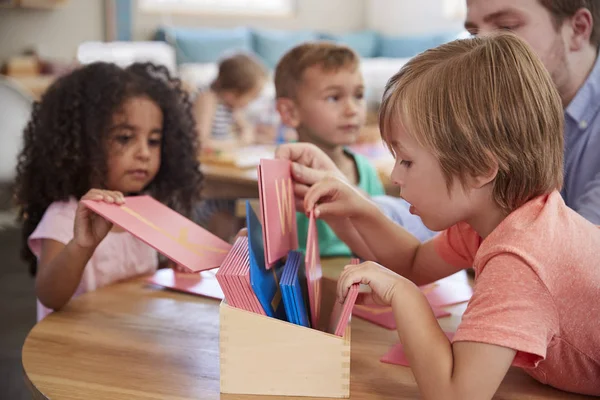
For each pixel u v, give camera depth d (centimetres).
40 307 139
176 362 91
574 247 75
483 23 128
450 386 71
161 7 567
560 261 73
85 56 462
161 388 83
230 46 571
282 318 88
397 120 79
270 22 628
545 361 80
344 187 108
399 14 641
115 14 528
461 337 72
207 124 341
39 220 142
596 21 127
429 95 76
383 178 227
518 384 86
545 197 79
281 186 97
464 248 105
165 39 550
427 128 76
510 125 74
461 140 75
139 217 103
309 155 120
